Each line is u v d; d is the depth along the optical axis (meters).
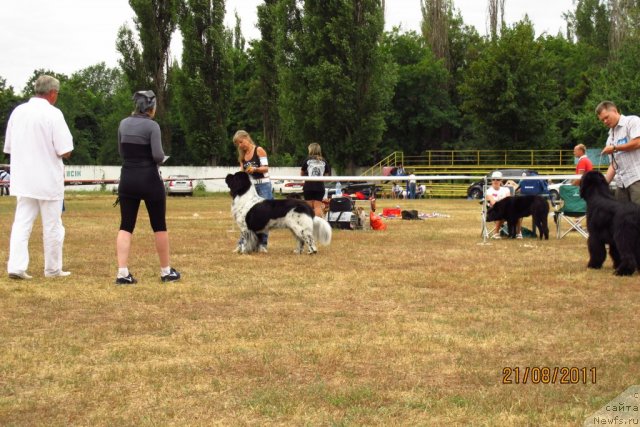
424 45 52.91
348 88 38.84
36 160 7.28
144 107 7.01
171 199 33.69
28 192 7.28
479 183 35.50
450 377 4.08
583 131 39.28
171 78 47.62
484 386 3.91
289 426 3.34
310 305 6.14
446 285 7.13
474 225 16.05
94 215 19.11
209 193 41.97
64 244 11.06
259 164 10.21
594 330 5.13
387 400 3.67
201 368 4.25
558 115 44.78
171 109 54.00
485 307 6.05
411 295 6.58
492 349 4.64
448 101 49.75
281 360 4.39
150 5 46.12
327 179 11.93
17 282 7.23
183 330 5.20
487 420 3.37
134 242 11.46
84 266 8.49
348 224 14.70
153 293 6.64
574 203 11.89
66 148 7.38
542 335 5.02
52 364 4.33
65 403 3.66
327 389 3.84
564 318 5.56
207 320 5.54
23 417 3.46
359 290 6.85
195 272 7.99
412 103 49.44
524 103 42.59
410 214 18.27
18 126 7.26
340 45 39.03
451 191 37.00
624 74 38.88
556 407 3.55
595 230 8.09
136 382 3.99
